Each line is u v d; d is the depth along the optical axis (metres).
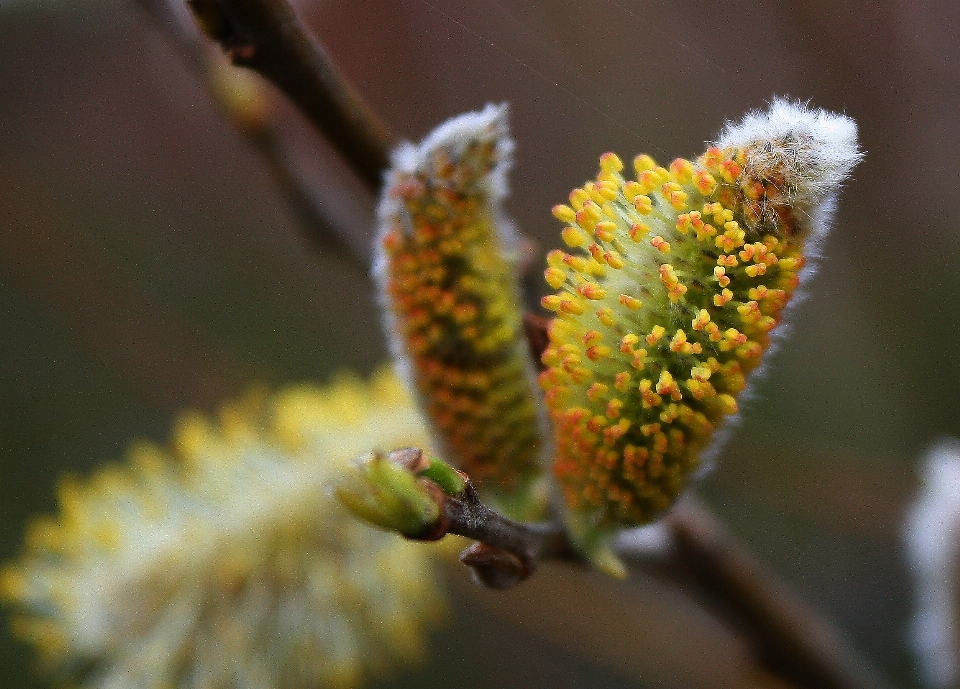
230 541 0.20
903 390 0.26
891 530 0.25
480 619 0.30
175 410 0.29
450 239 0.16
